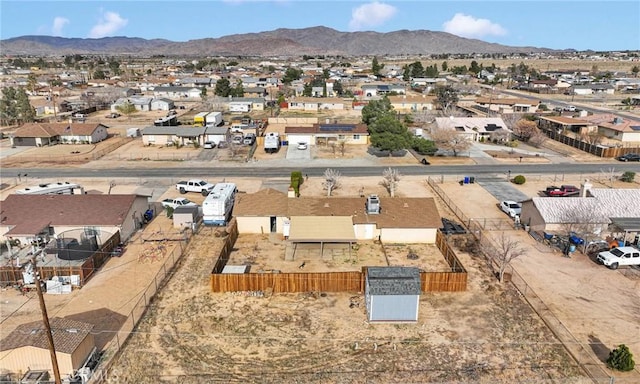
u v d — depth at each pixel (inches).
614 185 2556.6
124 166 2915.8
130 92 6604.3
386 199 1865.2
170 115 4463.6
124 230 1754.4
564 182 2605.8
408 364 1069.8
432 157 3164.4
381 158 3127.5
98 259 1546.5
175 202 2122.3
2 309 1294.3
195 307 1306.6
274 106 5743.1
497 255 1546.5
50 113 5147.6
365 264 1589.6
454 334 1186.0
